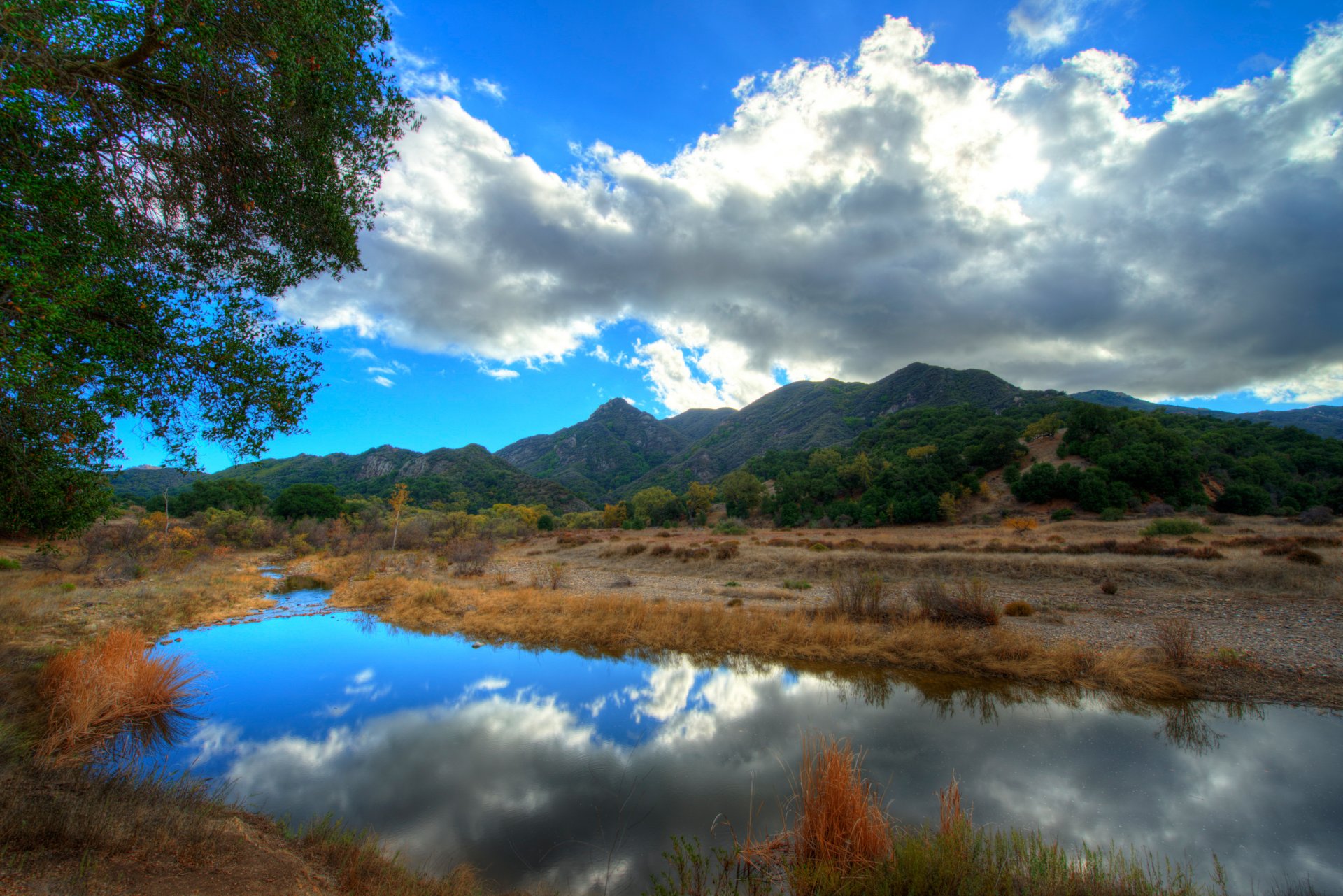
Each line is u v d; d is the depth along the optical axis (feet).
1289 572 53.06
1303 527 109.91
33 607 46.29
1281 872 14.43
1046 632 40.55
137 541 100.48
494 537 171.01
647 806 18.42
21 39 14.06
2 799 12.79
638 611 48.83
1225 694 28.81
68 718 21.86
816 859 13.61
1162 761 21.74
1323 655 32.45
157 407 19.99
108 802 13.57
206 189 20.03
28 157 14.74
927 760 21.97
